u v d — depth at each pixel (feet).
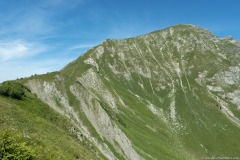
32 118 128.16
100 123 312.71
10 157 63.57
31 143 88.28
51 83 331.98
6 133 66.95
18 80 319.88
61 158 92.84
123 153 300.20
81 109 313.94
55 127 140.26
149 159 372.58
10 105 128.06
